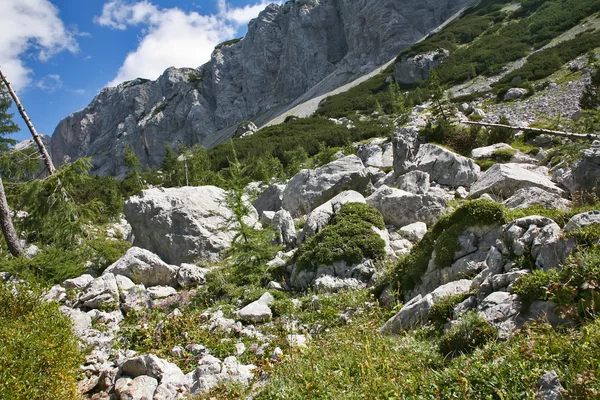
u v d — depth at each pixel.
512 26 81.44
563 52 55.12
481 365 4.91
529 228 7.94
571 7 72.88
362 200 16.66
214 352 9.01
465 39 90.31
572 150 14.94
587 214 7.37
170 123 177.62
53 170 22.09
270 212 20.36
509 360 4.86
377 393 4.98
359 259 12.87
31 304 8.36
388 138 34.03
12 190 21.92
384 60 127.44
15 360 6.49
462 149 24.58
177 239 19.95
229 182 16.61
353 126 66.62
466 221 9.68
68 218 20.64
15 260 16.47
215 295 13.70
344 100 92.94
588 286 5.58
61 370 7.01
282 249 16.47
